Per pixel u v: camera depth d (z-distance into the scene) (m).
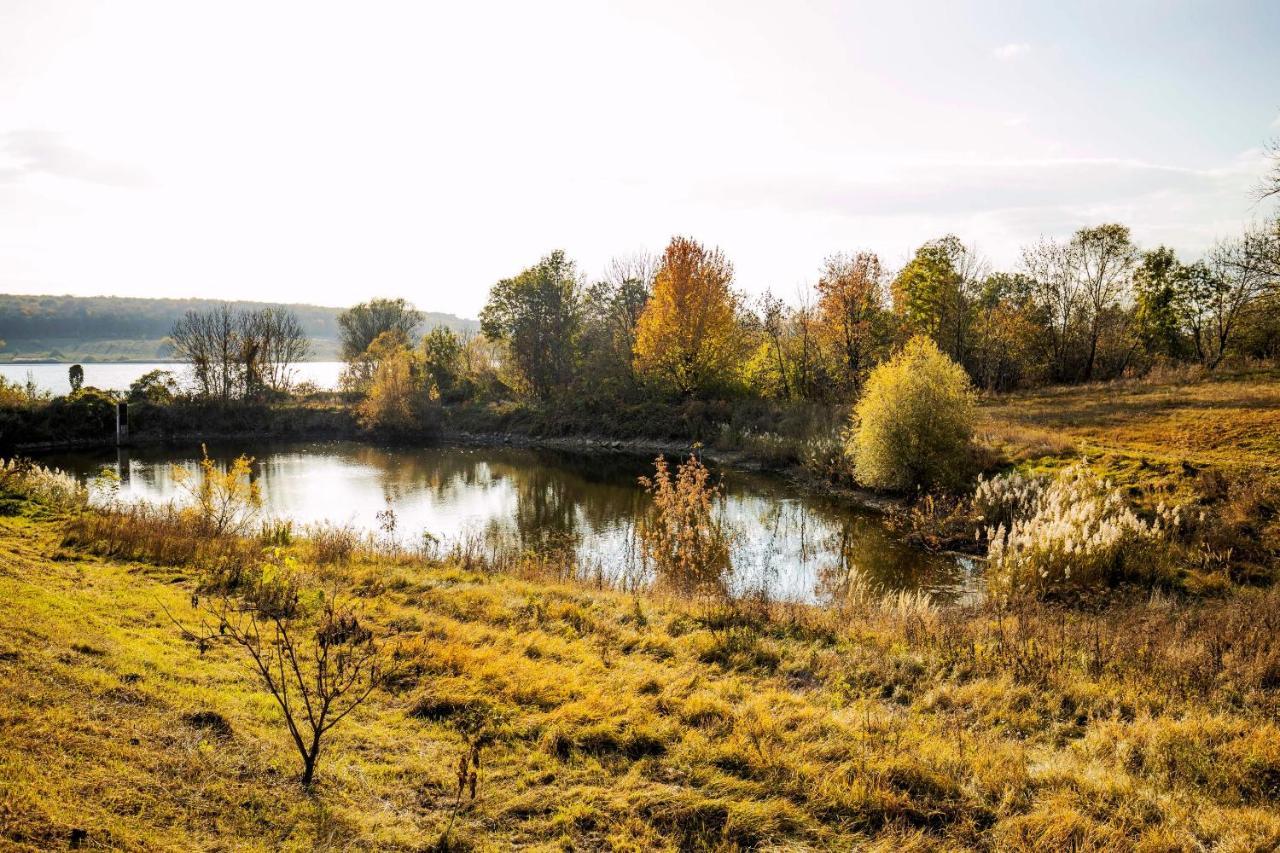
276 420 46.72
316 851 4.68
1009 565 14.24
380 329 74.62
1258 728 6.88
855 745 6.65
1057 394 35.94
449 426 48.00
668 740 6.74
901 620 10.79
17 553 10.73
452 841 5.02
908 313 45.12
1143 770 6.41
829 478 27.27
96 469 32.66
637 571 16.47
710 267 43.59
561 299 52.81
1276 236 31.25
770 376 44.22
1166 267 44.28
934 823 5.62
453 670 8.00
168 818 4.63
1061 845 5.25
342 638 6.48
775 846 5.27
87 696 5.88
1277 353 40.09
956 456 22.44
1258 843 5.20
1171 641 9.31
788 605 11.81
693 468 20.77
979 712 7.64
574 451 40.59
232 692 6.72
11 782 4.41
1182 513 15.91
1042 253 44.56
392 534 18.41
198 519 15.02
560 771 6.14
